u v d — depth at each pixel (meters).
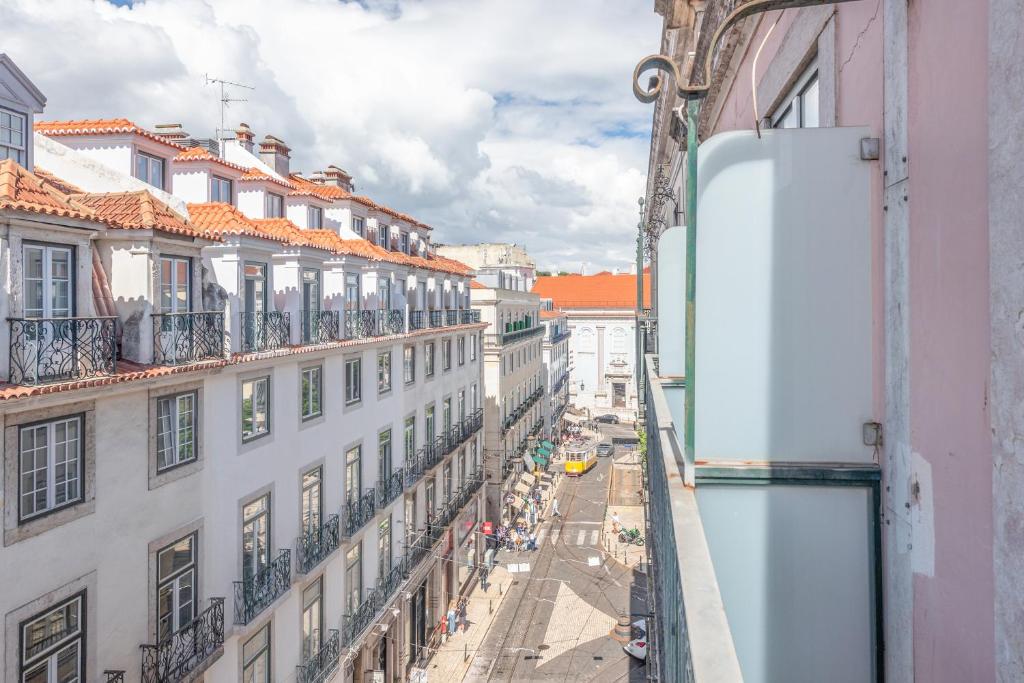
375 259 19.12
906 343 2.49
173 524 10.57
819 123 3.82
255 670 12.87
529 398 43.91
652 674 6.73
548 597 27.92
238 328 12.71
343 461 16.91
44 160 12.16
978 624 1.99
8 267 7.85
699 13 4.10
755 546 2.90
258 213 17.72
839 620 2.84
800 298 2.91
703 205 2.96
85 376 8.73
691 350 2.63
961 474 2.10
